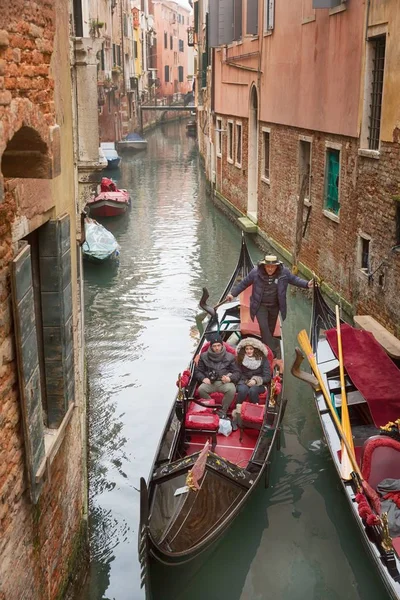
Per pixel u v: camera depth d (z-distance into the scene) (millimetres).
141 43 51906
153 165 32375
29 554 3770
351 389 7297
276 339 8852
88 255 14430
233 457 6465
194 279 13875
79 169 7090
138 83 49375
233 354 7711
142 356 9891
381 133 8789
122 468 7051
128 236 17875
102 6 32438
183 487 5539
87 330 10961
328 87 10828
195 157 35469
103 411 8227
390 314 8836
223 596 5449
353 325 10195
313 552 5961
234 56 18734
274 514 6426
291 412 8234
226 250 16266
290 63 12977
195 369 7281
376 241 9203
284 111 13578
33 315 3621
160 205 22328
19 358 3424
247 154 17516
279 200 14430
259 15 15453
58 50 4164
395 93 8281
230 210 19797
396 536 5004
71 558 4879
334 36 10438
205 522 5309
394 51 8234
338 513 6422
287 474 7020
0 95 2875
